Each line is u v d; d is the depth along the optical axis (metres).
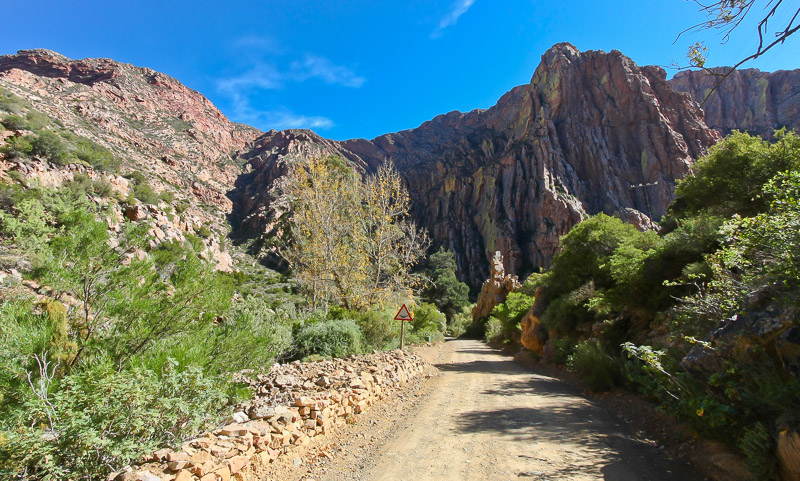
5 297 5.65
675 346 5.99
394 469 4.39
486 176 108.12
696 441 4.82
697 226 10.11
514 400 8.35
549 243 82.44
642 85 99.38
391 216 17.95
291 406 5.27
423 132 195.12
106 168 46.19
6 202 20.39
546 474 4.12
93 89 107.06
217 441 3.74
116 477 2.86
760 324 3.94
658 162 89.75
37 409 2.93
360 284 16.84
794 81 113.62
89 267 4.93
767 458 3.35
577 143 97.81
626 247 13.32
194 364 4.07
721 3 3.24
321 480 4.09
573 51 112.69
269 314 12.02
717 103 118.75
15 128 36.31
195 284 5.46
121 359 4.54
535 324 19.61
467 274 96.88
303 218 18.11
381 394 8.03
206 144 124.44
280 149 139.62
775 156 12.82
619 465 4.35
